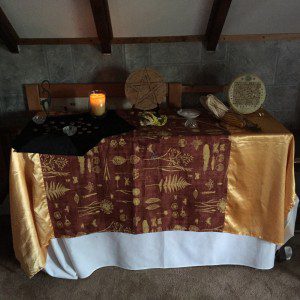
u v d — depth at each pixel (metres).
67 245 1.53
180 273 1.64
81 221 1.49
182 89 1.90
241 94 1.63
